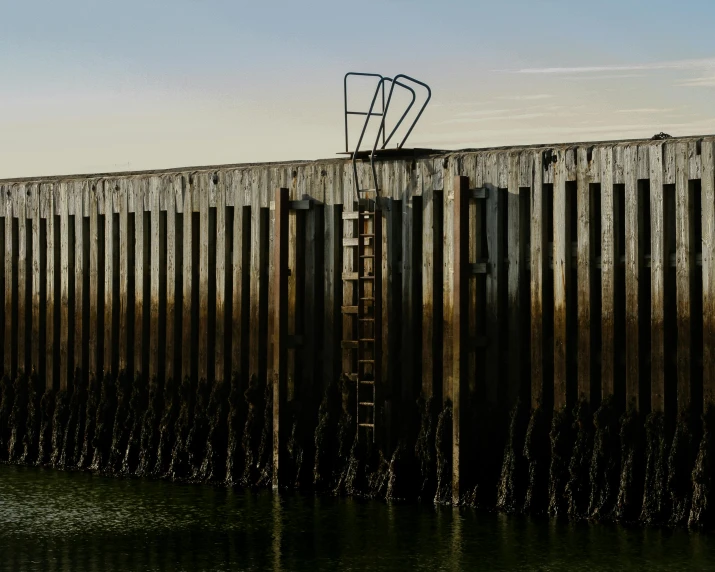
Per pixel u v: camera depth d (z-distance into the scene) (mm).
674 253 20391
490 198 21875
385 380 22969
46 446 27250
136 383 25750
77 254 26734
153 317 25500
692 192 20219
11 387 27953
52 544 20359
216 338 24656
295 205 23750
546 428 21422
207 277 24719
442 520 21172
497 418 21891
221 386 24578
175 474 25016
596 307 21094
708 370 19891
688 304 20031
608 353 20719
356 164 23312
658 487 20250
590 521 20766
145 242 25703
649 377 20594
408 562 18969
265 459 24031
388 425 22953
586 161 20953
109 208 26172
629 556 18922
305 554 19500
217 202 24672
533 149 21516
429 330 22469
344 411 23406
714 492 19922
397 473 22688
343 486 23219
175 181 25172
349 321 23391
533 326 21438
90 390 26469
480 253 22125
